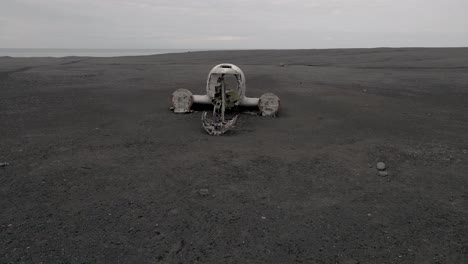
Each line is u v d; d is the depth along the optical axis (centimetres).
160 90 1816
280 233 488
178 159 773
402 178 689
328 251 449
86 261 418
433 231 499
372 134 1011
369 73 2658
